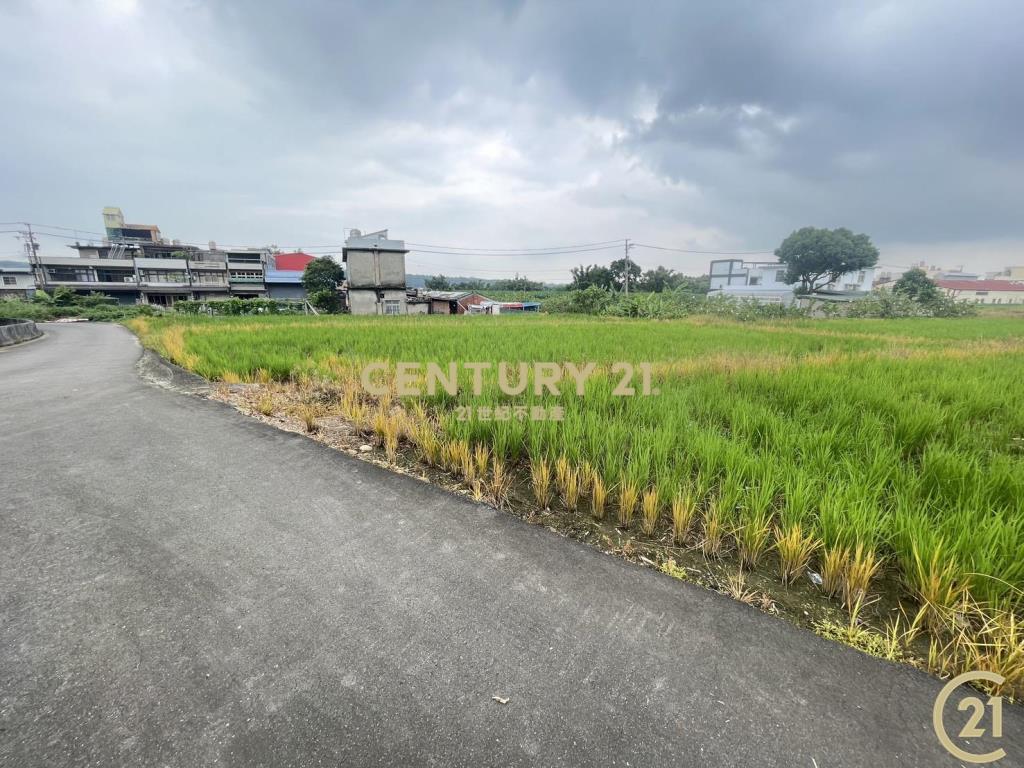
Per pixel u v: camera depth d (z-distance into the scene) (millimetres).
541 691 1741
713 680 1815
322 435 4902
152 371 9062
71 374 8875
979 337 14812
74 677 1784
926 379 6453
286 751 1498
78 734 1550
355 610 2188
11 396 6734
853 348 10844
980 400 5277
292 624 2086
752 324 22391
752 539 2619
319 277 46938
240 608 2195
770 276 61812
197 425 5238
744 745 1543
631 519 3094
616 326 17422
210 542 2795
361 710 1649
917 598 2281
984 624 1972
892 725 1625
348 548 2742
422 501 3389
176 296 50469
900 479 3189
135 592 2312
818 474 3244
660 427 4203
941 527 2438
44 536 2852
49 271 47000
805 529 2719
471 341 10938
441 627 2080
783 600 2338
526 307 55844
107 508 3229
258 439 4746
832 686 1796
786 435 4020
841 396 5492
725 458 3496
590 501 3395
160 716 1618
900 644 2041
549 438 4023
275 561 2600
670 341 11648
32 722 1592
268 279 52906
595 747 1523
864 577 2260
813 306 32312
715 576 2529
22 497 3396
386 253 37156
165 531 2918
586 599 2301
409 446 4578
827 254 50969
